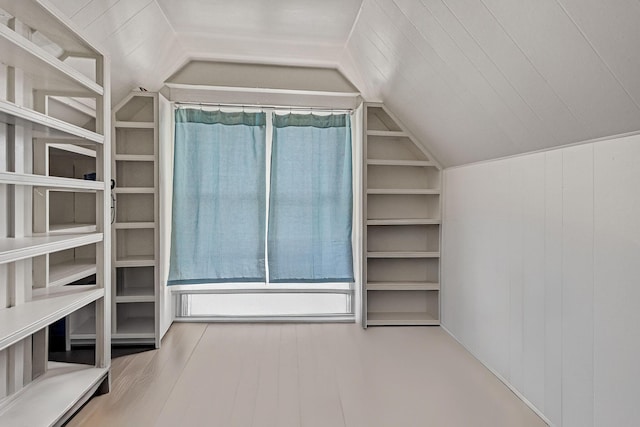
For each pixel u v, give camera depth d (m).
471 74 2.13
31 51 1.61
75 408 1.98
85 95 2.26
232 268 3.68
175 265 3.54
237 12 2.72
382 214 3.87
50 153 2.99
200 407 2.19
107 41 2.43
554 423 1.99
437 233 3.65
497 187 2.60
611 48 1.32
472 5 1.71
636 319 1.51
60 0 1.89
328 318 3.78
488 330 2.72
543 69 1.67
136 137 3.50
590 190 1.75
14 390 1.94
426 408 2.20
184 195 3.57
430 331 3.49
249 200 3.70
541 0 1.40
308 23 2.86
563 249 1.94
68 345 3.04
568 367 1.90
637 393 1.50
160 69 3.21
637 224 1.51
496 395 2.35
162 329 3.28
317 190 3.75
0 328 1.60
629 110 1.46
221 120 3.64
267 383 2.48
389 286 3.59
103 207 2.29
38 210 2.22
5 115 1.61
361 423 2.05
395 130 3.84
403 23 2.27
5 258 1.48
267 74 3.61
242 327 3.56
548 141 2.03
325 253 3.77
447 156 3.33
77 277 2.65
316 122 3.74
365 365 2.76
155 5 2.54
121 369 2.68
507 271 2.47
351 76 3.53
